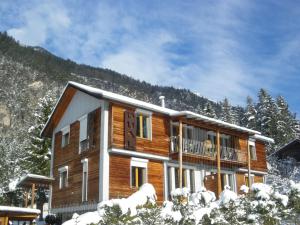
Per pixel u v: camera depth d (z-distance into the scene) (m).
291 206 10.83
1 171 36.06
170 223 9.38
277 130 57.81
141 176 22.28
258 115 63.50
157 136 23.47
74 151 24.48
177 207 10.15
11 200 35.00
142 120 23.20
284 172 44.78
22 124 62.62
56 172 26.52
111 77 184.12
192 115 22.97
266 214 10.31
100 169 20.73
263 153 32.69
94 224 8.62
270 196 10.71
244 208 10.55
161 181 22.95
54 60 161.62
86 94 24.31
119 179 20.86
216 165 26.77
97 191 20.66
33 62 134.50
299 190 10.94
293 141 46.00
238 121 75.19
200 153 24.75
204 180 25.22
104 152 20.77
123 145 21.38
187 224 9.49
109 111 21.75
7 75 103.56
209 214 9.79
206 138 27.08
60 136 27.23
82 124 24.11
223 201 10.43
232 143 29.22
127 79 190.50
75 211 22.84
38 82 112.38
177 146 23.89
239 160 27.78
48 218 25.70
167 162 23.83
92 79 162.50
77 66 174.88
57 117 27.66
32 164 35.56
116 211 8.62
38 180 25.09
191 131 26.09
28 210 18.55
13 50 137.88
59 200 25.14
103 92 21.19
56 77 128.50
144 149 22.42
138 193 9.34
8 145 40.06
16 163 37.28
